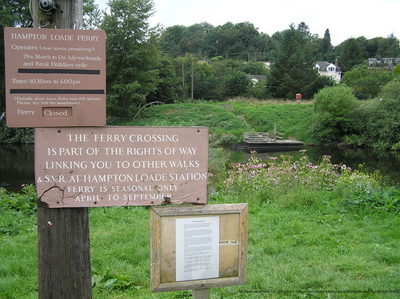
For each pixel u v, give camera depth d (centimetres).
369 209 697
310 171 932
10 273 444
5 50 240
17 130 2891
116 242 554
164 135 259
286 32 5216
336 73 7600
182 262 264
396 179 1529
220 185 932
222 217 267
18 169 1747
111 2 3045
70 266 258
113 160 255
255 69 7044
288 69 5009
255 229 603
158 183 261
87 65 247
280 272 420
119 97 3180
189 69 5266
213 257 267
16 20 2109
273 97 5050
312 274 416
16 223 669
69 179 252
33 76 243
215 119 3344
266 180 876
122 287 402
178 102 4322
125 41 3053
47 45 243
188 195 264
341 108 3089
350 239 559
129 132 255
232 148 2848
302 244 538
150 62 3256
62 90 246
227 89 5288
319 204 743
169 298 365
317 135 3192
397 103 2995
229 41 10456
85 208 261
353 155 2523
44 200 251
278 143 2838
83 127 251
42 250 255
